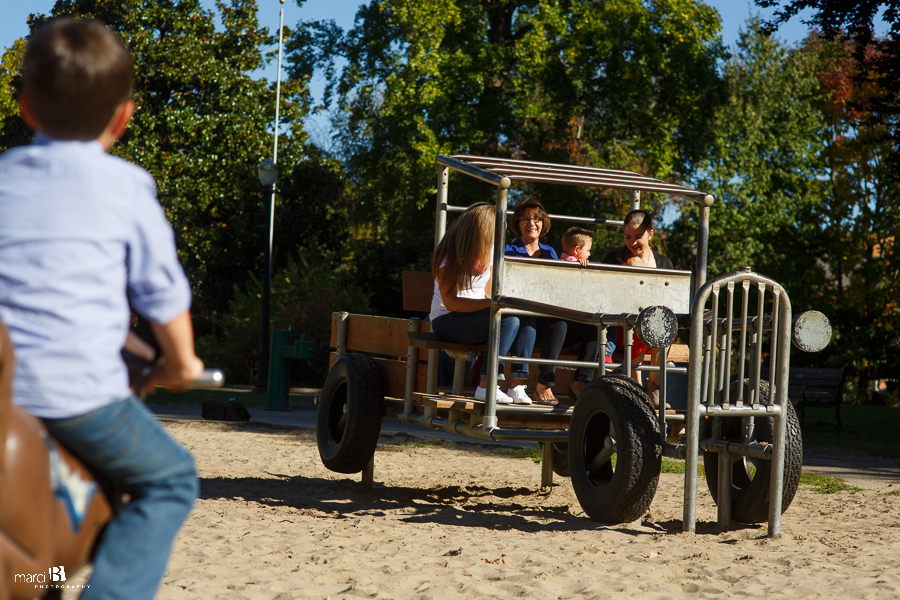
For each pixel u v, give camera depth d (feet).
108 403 6.01
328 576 12.14
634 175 20.97
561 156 85.10
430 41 78.38
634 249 21.50
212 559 12.94
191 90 90.22
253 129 90.74
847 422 51.21
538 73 81.35
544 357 18.30
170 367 6.61
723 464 17.04
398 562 13.10
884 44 59.00
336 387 22.66
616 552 14.24
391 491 21.84
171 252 6.31
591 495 16.38
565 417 18.49
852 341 91.40
